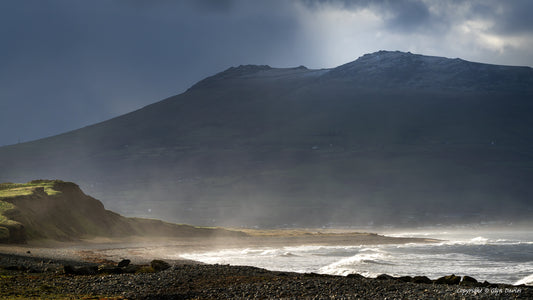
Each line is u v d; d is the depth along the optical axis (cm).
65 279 2714
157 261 3384
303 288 2520
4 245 5559
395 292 2423
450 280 3003
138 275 2914
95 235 9044
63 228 8412
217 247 8881
